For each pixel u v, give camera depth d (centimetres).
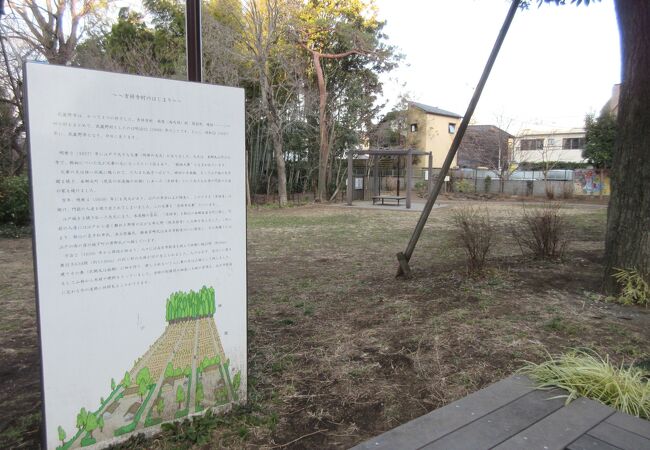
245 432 245
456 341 374
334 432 252
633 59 466
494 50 561
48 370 201
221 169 241
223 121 239
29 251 885
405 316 441
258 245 943
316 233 1121
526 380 286
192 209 233
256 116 2052
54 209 194
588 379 273
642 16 454
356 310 471
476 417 241
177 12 2059
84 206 201
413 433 227
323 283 599
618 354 343
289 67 1980
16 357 371
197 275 240
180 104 224
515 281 560
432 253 804
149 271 224
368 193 2516
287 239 1024
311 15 2094
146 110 214
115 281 214
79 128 196
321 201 2212
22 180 1177
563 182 2509
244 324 261
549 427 229
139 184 215
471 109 580
